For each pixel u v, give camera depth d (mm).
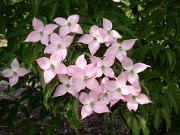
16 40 1009
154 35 1104
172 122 1224
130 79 867
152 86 997
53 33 872
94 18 1005
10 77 919
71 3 1006
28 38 880
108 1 1057
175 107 996
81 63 844
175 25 1142
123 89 849
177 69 1107
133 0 1317
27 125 1267
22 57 913
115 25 959
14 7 1232
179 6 1157
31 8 1073
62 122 1905
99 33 881
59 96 889
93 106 845
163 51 1018
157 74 969
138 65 875
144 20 1162
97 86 833
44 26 892
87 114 840
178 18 1146
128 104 856
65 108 925
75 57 864
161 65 1045
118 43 892
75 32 879
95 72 836
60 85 849
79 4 964
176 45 1158
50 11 942
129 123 898
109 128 1897
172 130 1216
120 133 1852
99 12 979
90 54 880
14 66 917
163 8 1173
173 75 1096
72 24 888
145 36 1105
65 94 891
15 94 2398
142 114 907
